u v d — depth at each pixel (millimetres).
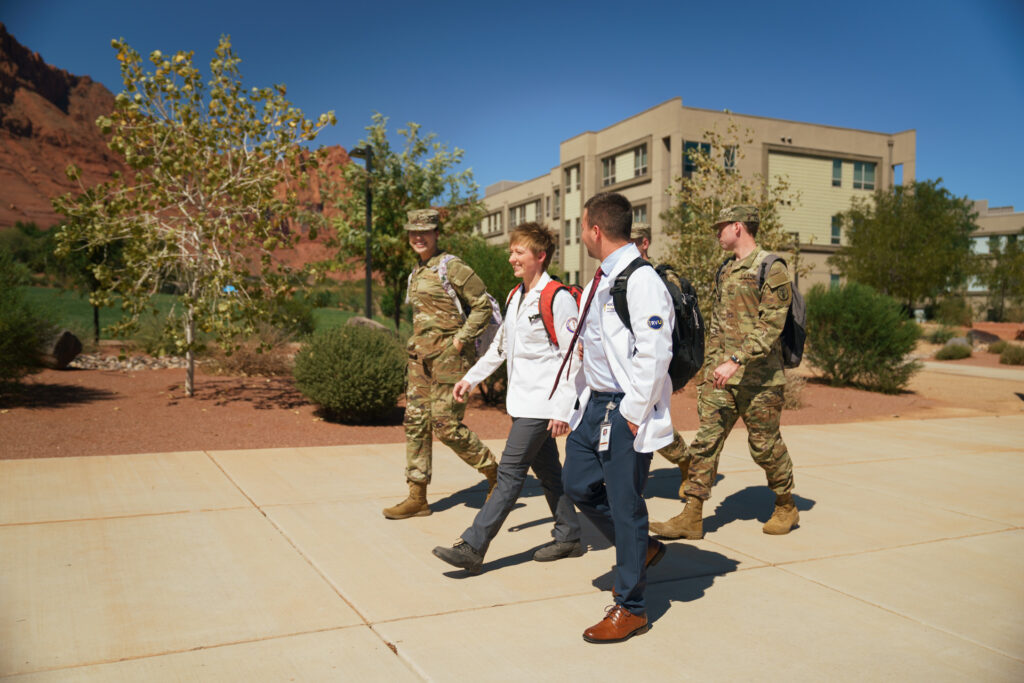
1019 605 3453
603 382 3096
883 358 13648
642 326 2883
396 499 5078
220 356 13047
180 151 9070
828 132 40750
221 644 2838
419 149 20047
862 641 3039
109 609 3119
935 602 3477
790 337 4320
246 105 9398
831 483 5930
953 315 41531
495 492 3650
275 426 8070
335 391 8172
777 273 4098
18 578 3418
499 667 2732
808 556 4141
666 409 3062
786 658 2871
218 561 3748
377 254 20031
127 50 8820
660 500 5367
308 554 3910
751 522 4844
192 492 5043
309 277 9883
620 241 3111
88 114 186875
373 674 2645
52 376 11125
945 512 5086
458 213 20688
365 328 9094
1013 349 22031
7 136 159500
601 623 2992
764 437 4414
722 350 4449
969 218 50406
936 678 2721
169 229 9148
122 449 6617
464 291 4426
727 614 3303
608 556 4094
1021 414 10992
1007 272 46719
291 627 3018
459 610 3262
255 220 9391
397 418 9109
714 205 13828
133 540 4012
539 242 3732
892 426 9039
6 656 2670
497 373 9812
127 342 16453
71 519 4332
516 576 3727
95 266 9172
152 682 2518
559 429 3471
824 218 41250
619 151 41375
